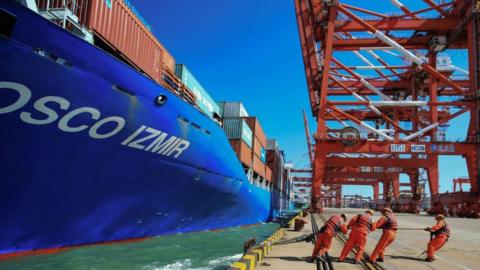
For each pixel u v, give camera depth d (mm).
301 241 13273
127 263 11859
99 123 10500
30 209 9945
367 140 40375
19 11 8188
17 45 8266
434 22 40156
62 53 9141
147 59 14891
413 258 10742
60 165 10078
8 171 9062
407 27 40438
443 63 47188
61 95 9312
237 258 14531
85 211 11562
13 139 8852
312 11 43625
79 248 11859
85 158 10609
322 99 41438
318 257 9547
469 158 39188
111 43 12391
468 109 40719
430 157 46875
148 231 15312
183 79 18531
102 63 10102
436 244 10375
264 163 37938
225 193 21891
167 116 13016
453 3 39438
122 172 12094
